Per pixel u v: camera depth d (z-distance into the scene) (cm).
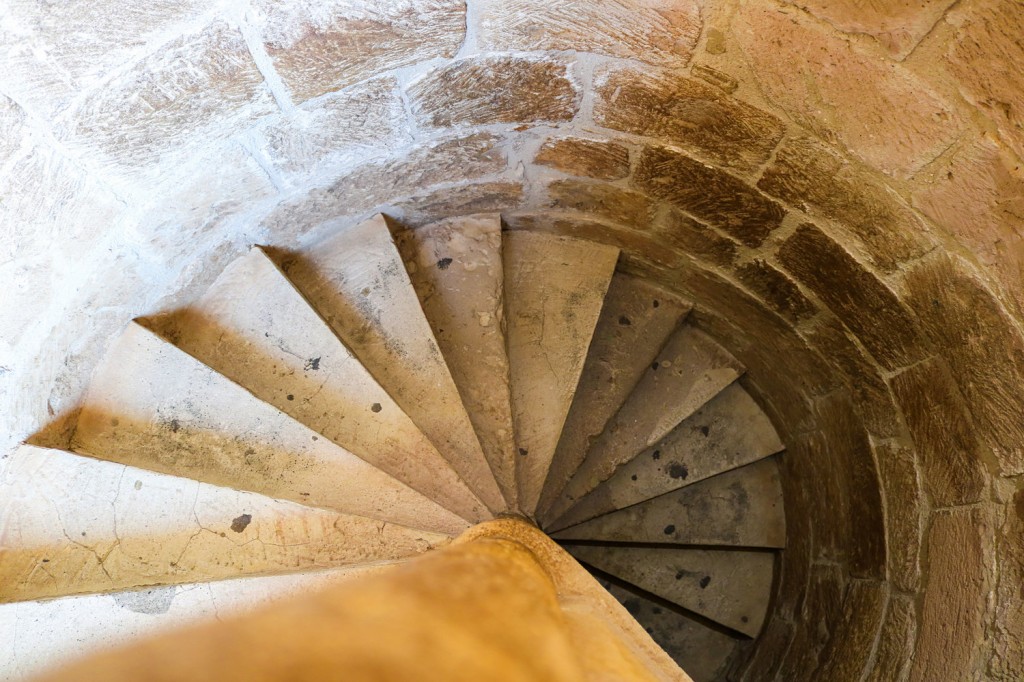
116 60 180
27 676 40
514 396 298
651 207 277
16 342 203
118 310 235
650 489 345
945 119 172
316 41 201
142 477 217
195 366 242
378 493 231
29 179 184
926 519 217
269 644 45
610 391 331
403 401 264
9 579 202
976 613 187
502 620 71
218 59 194
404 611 59
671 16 192
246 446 237
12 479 210
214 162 221
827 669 257
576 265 319
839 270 230
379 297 279
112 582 204
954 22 159
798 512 332
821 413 289
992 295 181
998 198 171
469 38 212
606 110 234
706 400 342
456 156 263
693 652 364
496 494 254
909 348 219
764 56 191
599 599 135
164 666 39
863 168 196
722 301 311
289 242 273
